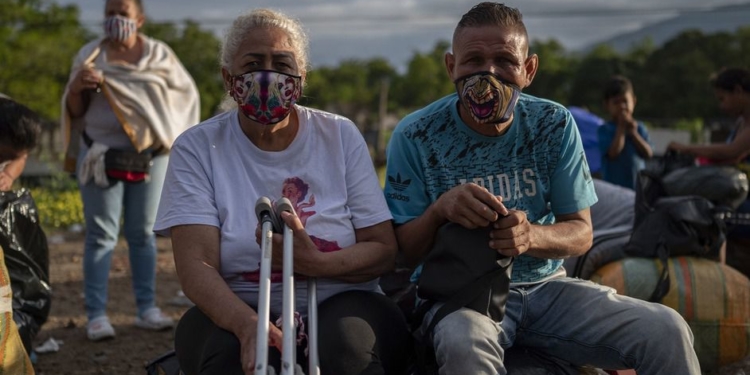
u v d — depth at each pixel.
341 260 3.12
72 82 5.34
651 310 3.11
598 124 8.65
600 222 5.27
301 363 3.05
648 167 5.45
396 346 3.13
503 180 3.41
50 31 47.16
